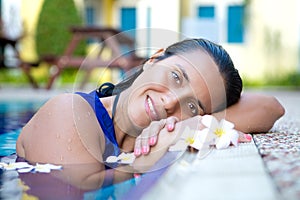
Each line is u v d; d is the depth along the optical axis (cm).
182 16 1056
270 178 111
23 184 122
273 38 1074
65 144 151
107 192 112
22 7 1124
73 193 111
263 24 1088
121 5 1109
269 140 191
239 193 97
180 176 121
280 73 1055
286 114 377
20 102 541
